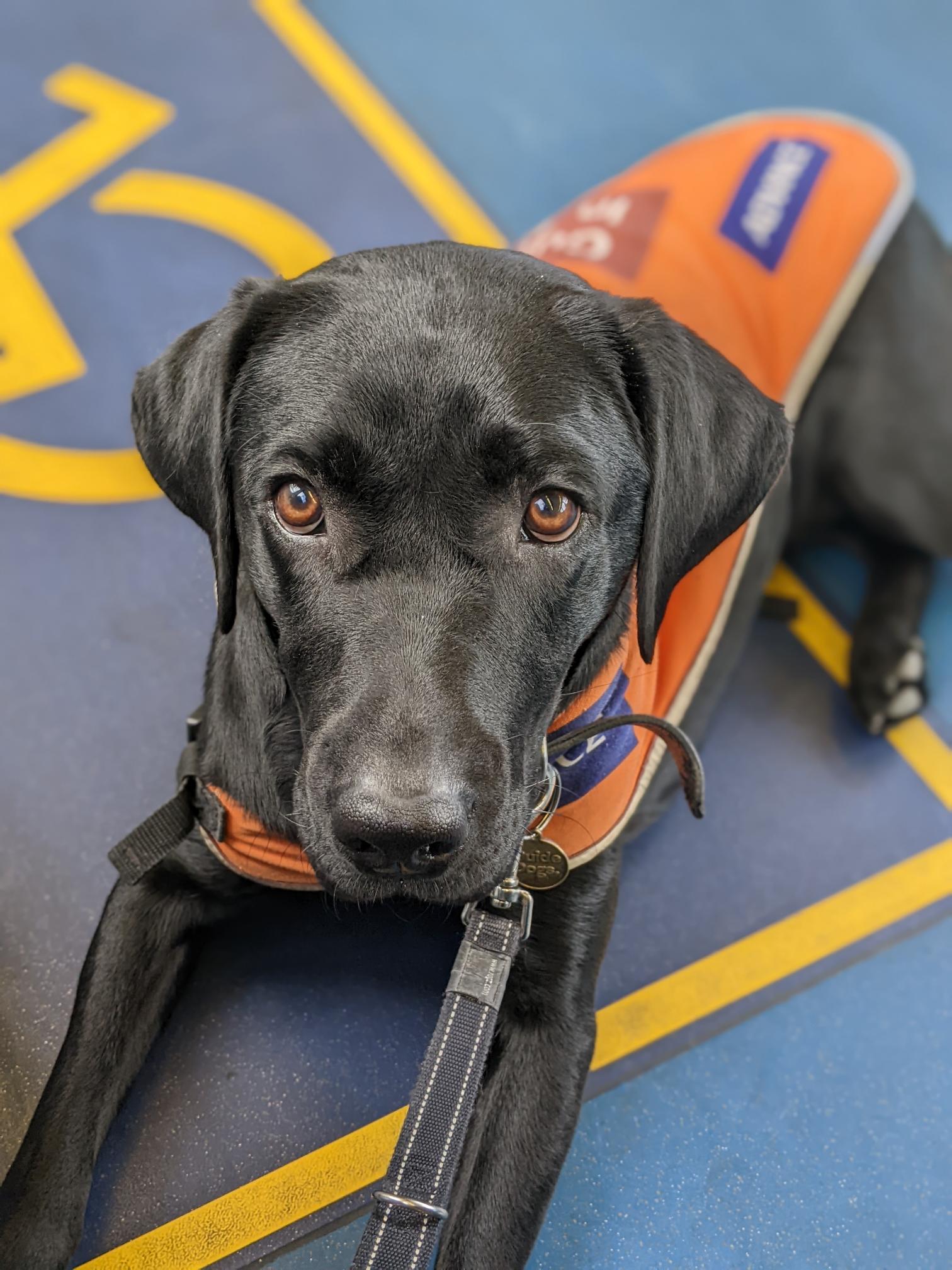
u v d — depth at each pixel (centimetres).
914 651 61
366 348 34
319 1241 41
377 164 82
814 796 57
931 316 63
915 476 62
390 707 32
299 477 34
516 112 88
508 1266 36
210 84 84
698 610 48
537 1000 40
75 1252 39
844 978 51
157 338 70
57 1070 39
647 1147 45
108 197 76
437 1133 32
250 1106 44
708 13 98
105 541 61
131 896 42
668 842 54
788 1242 43
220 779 40
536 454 33
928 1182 45
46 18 87
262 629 38
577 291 37
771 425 40
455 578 33
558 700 38
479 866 33
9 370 67
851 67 96
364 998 46
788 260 58
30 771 52
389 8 93
